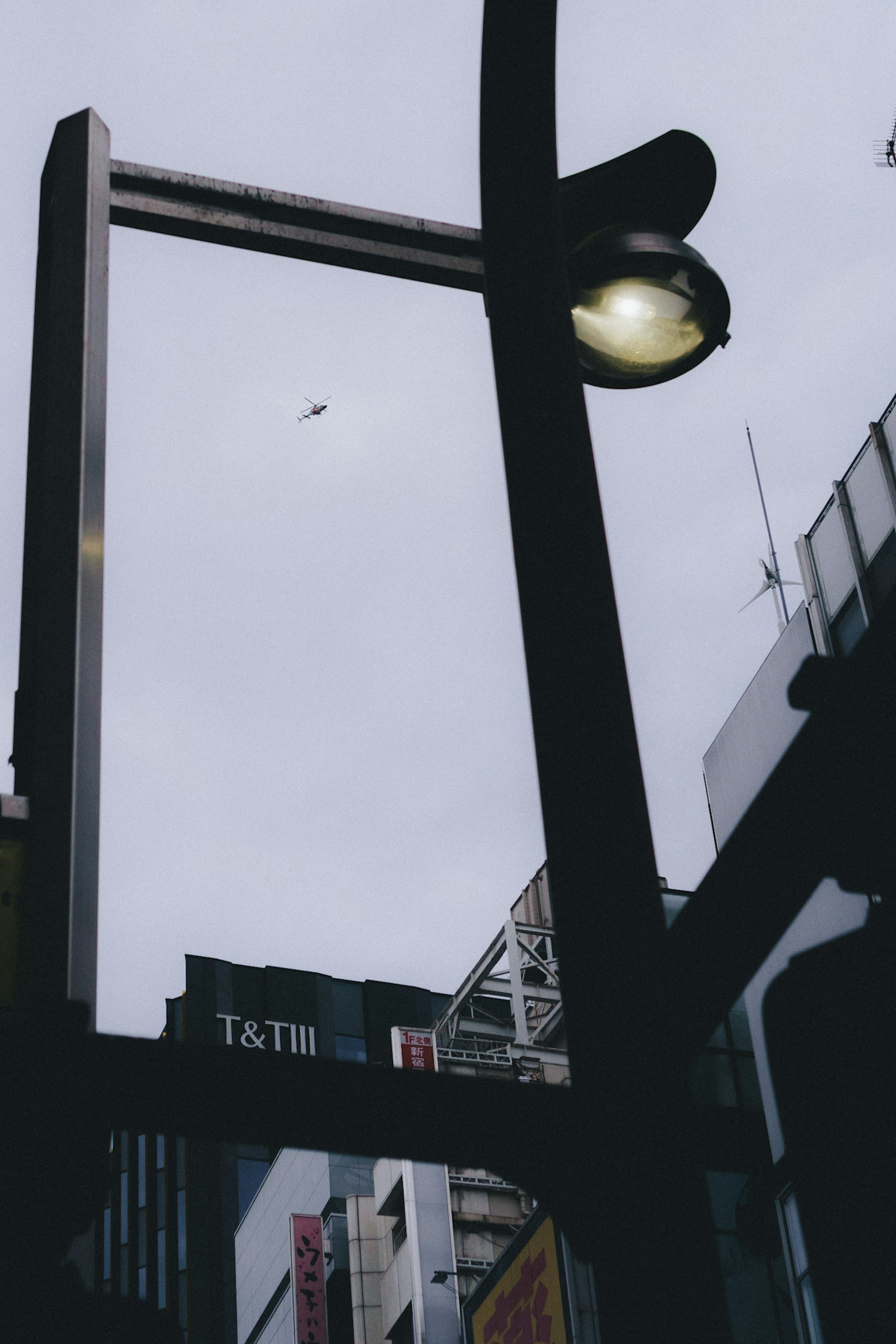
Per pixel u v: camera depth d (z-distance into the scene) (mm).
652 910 3010
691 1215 2699
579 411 3670
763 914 2562
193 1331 84062
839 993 2387
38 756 3439
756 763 32406
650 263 4707
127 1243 89688
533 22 3883
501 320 3789
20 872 3291
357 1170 71312
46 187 4516
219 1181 89562
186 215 4641
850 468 31281
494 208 3883
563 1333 36500
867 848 2387
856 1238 2268
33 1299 2578
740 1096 32594
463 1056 50375
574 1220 2742
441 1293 54438
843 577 30953
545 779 3201
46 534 3736
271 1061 2629
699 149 4730
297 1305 64812
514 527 3539
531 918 56469
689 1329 2602
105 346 4113
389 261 4961
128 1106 2541
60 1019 2547
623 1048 2834
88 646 3615
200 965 96000
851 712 2305
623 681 3307
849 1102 2338
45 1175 2559
